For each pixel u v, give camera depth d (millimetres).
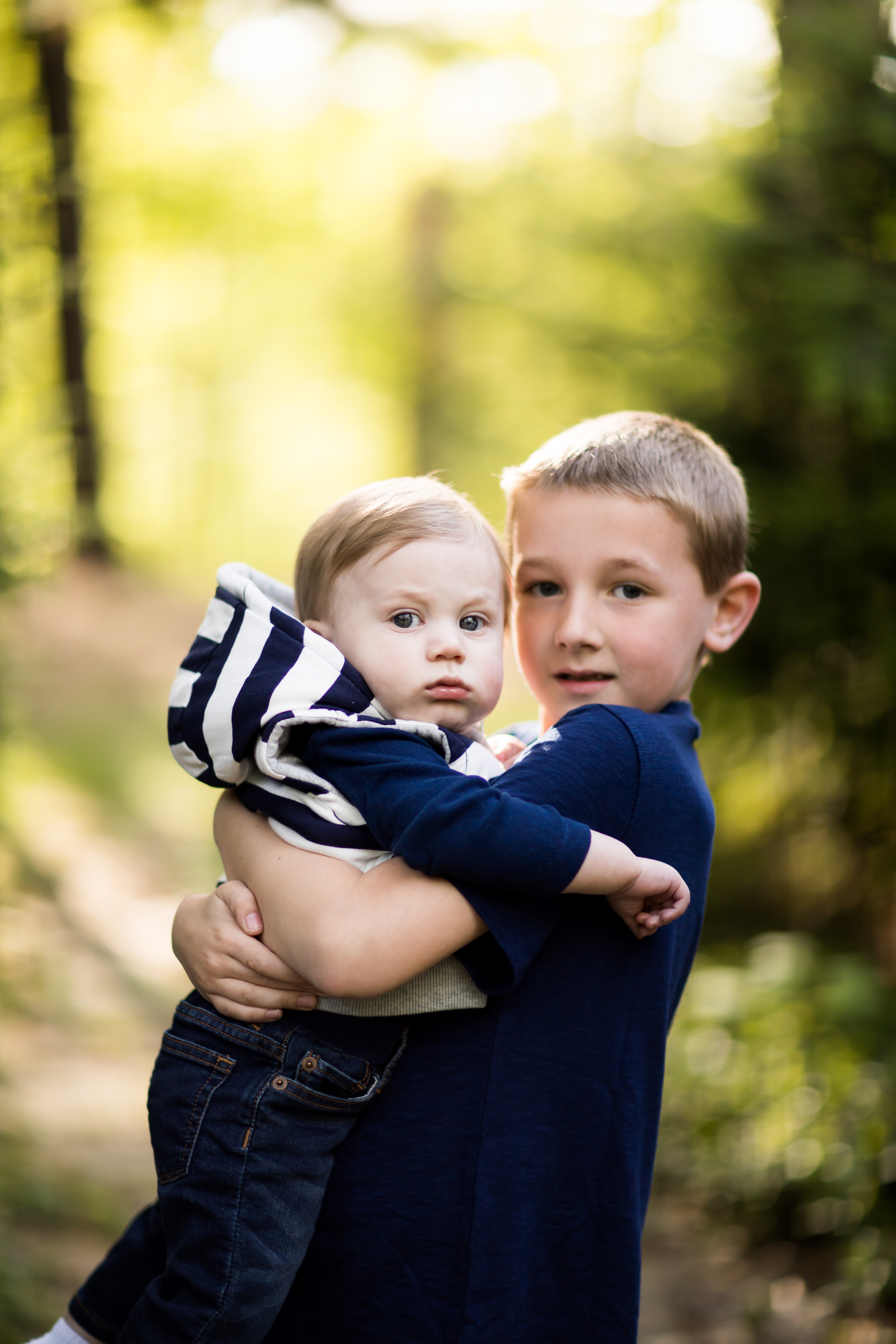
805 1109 4055
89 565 11445
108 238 7684
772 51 4379
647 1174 1434
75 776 8125
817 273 4074
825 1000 4277
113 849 7355
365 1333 1306
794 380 4344
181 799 8672
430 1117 1325
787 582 4379
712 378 4590
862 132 4055
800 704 4645
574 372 5000
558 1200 1352
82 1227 3496
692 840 1456
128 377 14562
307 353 17109
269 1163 1296
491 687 1478
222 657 1390
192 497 17375
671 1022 1583
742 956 4941
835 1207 3762
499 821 1238
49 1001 4980
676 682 1620
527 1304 1330
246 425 17672
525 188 7047
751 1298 3600
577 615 1570
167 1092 1375
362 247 15242
